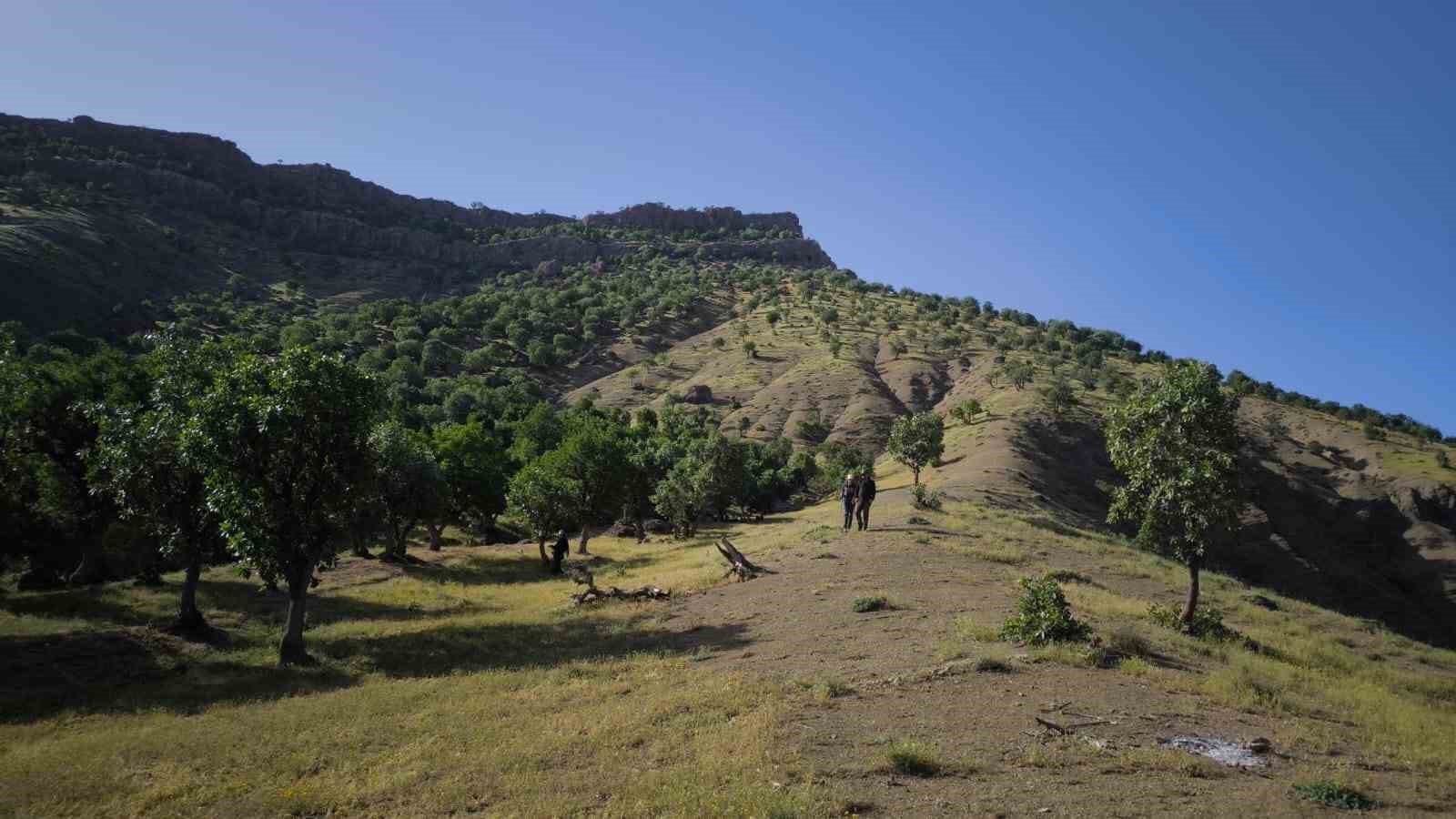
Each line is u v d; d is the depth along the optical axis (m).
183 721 12.95
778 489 90.00
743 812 6.87
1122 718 9.62
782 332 185.88
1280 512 84.00
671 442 90.50
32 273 134.12
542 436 94.62
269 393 19.41
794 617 17.36
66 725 13.22
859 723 9.51
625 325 197.00
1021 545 27.83
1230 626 19.34
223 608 24.47
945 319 192.75
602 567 35.66
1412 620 75.75
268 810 8.33
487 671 15.77
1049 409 101.88
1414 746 9.49
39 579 28.38
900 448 59.44
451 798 8.19
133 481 20.52
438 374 148.62
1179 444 16.98
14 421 27.31
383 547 45.09
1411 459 105.81
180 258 199.88
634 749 9.30
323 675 16.66
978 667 11.79
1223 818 6.68
